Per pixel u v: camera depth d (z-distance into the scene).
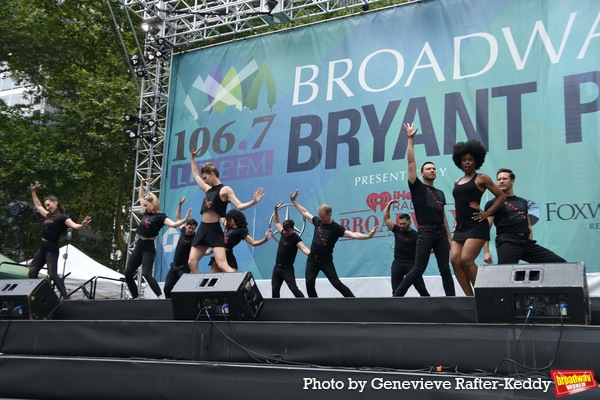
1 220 16.73
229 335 5.43
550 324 4.36
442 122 9.39
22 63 17.52
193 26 11.74
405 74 9.83
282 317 6.01
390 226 7.81
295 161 10.38
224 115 11.26
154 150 12.15
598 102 8.44
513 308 4.53
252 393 4.92
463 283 5.95
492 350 4.47
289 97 10.71
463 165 5.94
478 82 9.27
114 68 18.92
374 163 9.73
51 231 8.15
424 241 6.48
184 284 5.78
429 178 6.67
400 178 9.48
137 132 11.66
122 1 12.42
